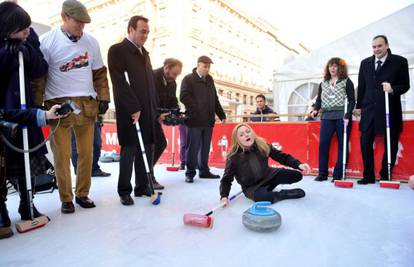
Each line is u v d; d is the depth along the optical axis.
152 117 2.46
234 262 1.29
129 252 1.41
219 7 23.86
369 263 1.27
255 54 29.30
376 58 3.04
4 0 1.78
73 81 2.04
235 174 2.42
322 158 3.25
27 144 1.71
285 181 2.47
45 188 2.20
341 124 3.15
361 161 3.42
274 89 7.16
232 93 25.66
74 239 1.57
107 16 22.53
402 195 2.52
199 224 1.73
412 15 5.08
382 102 2.96
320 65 6.39
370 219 1.87
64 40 2.01
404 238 1.55
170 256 1.36
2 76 1.69
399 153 3.25
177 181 3.26
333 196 2.48
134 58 2.35
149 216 1.97
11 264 1.29
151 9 20.73
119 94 2.22
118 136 2.28
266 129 4.04
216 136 4.44
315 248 1.43
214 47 23.48
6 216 1.67
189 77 3.26
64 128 2.03
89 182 2.24
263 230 1.62
